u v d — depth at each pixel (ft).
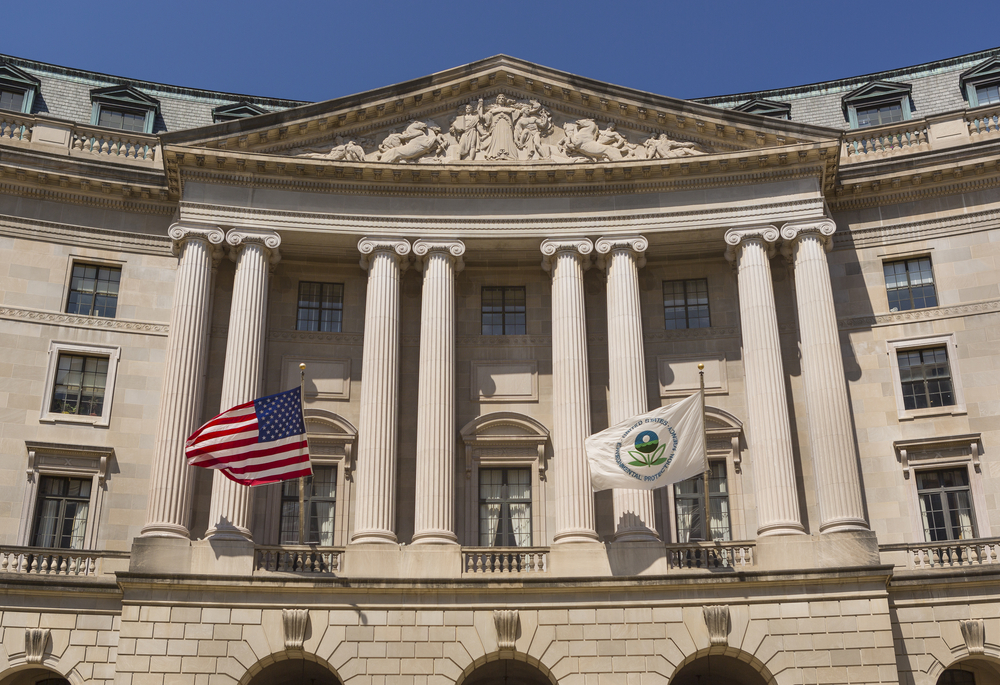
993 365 113.50
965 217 119.44
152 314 118.73
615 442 102.83
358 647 99.66
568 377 112.57
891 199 121.80
